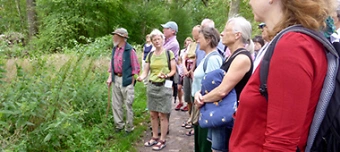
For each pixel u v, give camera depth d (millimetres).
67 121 3369
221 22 19953
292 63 1033
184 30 22109
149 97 4008
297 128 1041
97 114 4918
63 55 7395
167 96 3928
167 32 5016
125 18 19000
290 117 1037
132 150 3975
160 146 4047
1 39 6316
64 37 15383
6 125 3146
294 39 1061
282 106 1049
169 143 4254
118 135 4406
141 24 19828
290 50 1048
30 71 4367
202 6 27797
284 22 1152
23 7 20234
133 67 4273
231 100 2283
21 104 3156
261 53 1718
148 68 4090
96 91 5012
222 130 2422
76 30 15867
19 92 3529
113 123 4785
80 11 16297
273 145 1066
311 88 1061
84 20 16125
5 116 3318
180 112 5832
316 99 1098
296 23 1134
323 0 1103
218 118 2275
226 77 2268
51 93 3699
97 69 6484
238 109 1299
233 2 11891
